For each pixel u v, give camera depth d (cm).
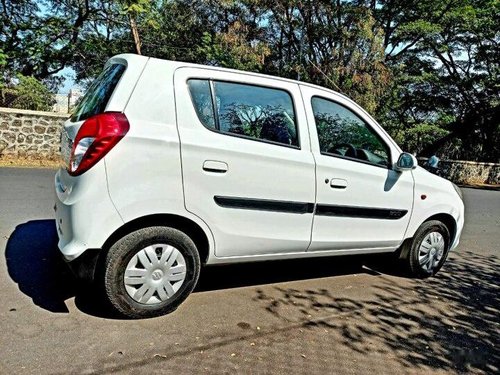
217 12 1903
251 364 250
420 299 379
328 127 351
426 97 2395
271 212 320
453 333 318
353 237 369
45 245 415
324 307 343
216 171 293
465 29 2112
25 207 561
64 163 300
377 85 1673
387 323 325
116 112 267
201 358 252
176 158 279
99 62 1766
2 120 966
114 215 266
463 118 2409
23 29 1562
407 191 393
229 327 293
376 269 451
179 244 293
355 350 279
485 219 865
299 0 1688
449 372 265
